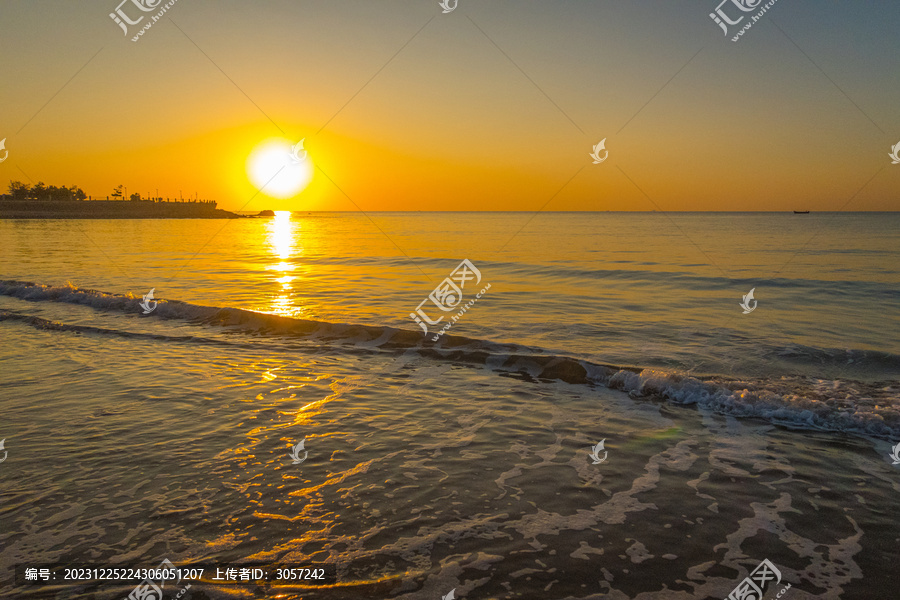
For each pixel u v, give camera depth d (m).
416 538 4.06
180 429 6.23
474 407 7.09
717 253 33.69
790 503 4.64
